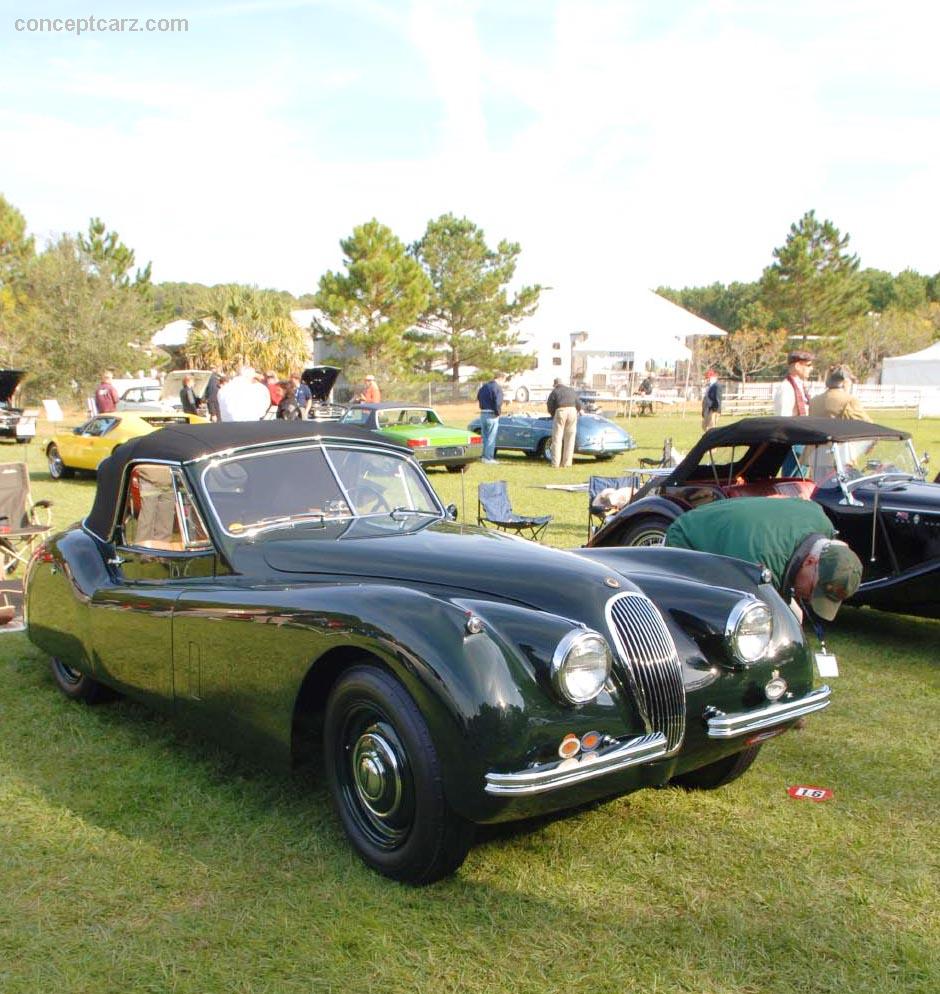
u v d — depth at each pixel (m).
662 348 41.75
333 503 4.49
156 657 4.27
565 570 3.63
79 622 4.78
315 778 4.23
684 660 3.61
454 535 4.24
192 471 4.24
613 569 4.09
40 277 37.47
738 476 7.64
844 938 3.06
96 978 2.84
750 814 3.96
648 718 3.38
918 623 7.26
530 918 3.15
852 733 4.91
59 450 16.70
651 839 3.72
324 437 4.66
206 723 4.08
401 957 2.94
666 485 7.62
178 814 3.88
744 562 4.16
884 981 2.84
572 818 3.90
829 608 4.60
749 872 3.47
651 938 3.05
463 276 41.69
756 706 3.73
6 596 7.15
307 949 2.97
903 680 5.82
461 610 3.23
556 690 3.13
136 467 4.61
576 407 17.89
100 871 3.43
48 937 3.03
